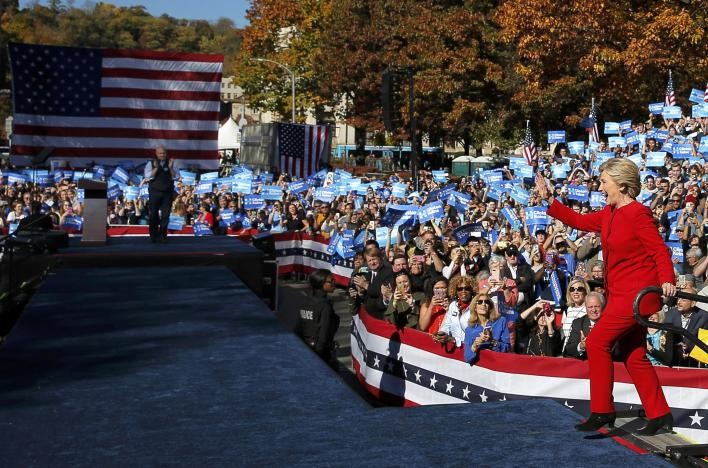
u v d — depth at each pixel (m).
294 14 72.25
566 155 36.41
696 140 24.78
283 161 37.31
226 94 154.88
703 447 5.14
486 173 22.52
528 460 4.42
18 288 11.56
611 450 4.57
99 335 7.58
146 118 24.81
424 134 56.00
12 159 24.20
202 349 7.02
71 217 22.56
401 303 11.20
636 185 5.24
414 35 51.25
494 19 42.75
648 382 5.14
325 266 22.52
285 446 4.64
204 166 25.12
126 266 12.96
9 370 6.34
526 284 12.45
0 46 113.06
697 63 33.72
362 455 4.49
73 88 24.42
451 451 4.55
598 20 34.00
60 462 4.44
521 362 9.15
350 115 63.44
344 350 14.31
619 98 37.59
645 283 5.06
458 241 15.36
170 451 4.59
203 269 12.66
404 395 10.67
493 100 49.56
